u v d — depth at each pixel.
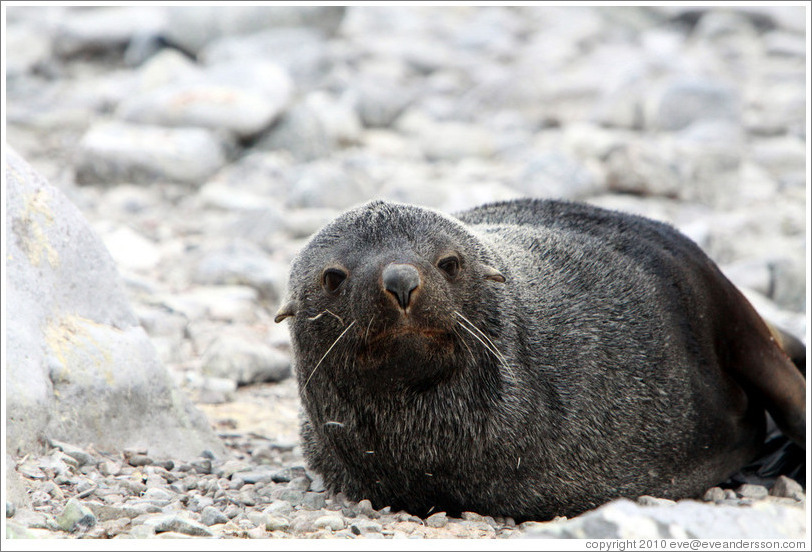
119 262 47.03
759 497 25.67
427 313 20.28
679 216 54.81
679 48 88.06
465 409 21.81
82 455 24.73
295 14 85.69
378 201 23.06
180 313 40.44
